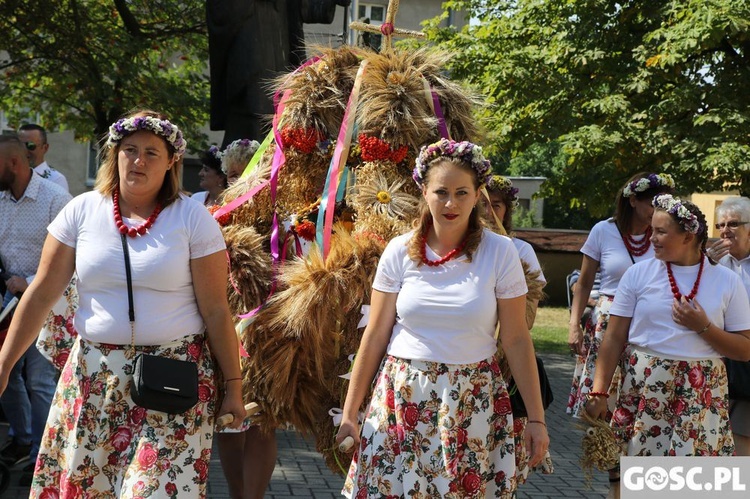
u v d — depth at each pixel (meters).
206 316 3.33
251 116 8.02
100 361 3.20
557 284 21.88
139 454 3.12
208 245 3.31
